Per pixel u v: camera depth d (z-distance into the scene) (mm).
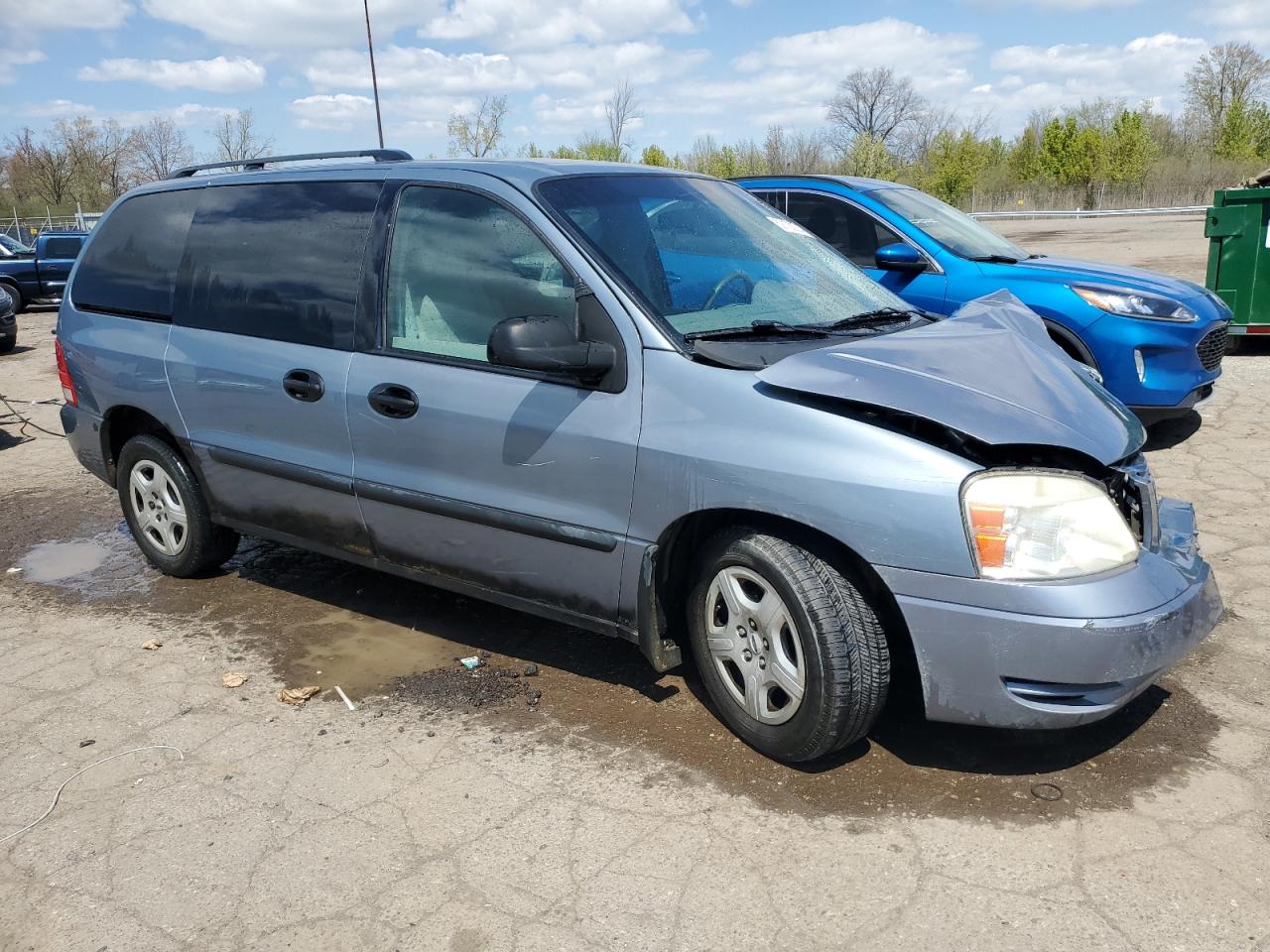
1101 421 3127
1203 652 3895
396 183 4012
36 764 3492
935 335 3494
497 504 3629
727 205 4191
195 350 4535
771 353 3225
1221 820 2900
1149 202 48688
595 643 4254
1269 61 64875
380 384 3869
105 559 5598
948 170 53688
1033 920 2549
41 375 12203
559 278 3508
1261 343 10180
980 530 2799
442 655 4191
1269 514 5371
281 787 3281
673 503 3205
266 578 5156
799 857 2826
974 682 2881
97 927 2686
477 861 2877
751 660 3256
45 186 59938
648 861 2838
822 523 2941
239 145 44781
